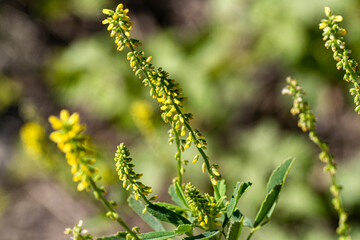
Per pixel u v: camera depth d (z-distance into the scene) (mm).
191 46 6395
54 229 6758
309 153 5785
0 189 7609
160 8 7910
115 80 6500
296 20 5648
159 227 1522
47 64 8656
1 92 8805
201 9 7719
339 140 6223
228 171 5785
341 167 5746
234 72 6262
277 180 1420
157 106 5660
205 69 6176
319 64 5859
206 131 6215
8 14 8789
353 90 1220
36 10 8477
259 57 6070
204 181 5602
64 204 6805
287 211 5379
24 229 6984
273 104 6387
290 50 5715
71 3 7820
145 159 5902
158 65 6316
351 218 5273
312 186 5586
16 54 8883
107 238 1211
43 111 8414
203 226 1354
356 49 5488
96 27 8359
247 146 5949
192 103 6125
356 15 5477
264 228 5223
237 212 1379
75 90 6637
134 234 1097
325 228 5289
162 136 5516
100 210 3787
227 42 6188
